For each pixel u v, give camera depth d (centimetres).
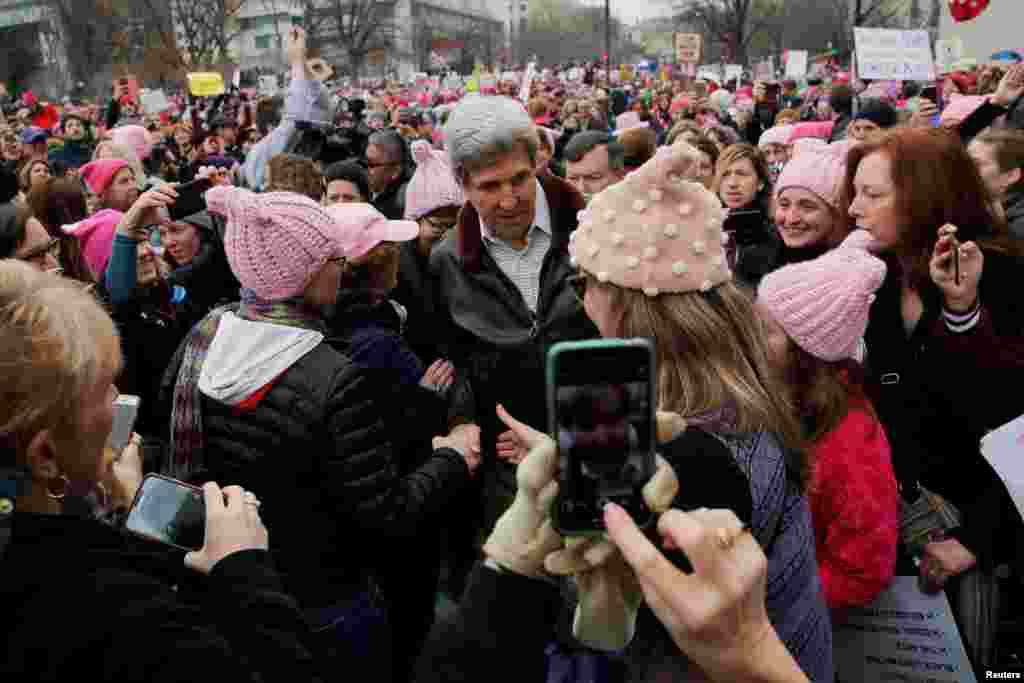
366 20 5016
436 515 289
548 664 130
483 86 1842
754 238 390
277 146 670
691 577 92
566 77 4097
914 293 253
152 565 134
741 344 151
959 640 216
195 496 155
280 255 212
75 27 3919
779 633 140
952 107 633
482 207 278
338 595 221
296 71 677
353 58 4888
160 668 114
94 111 1819
